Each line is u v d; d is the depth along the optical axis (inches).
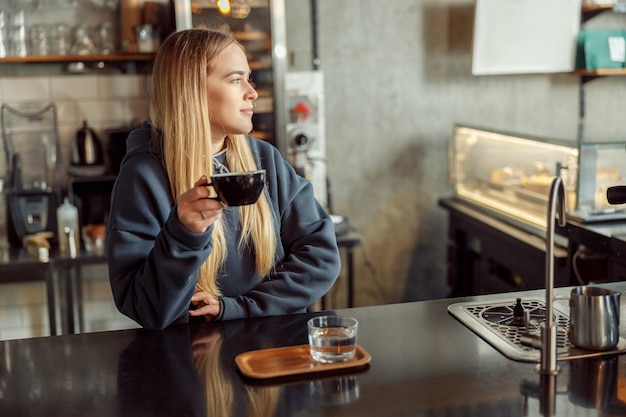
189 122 70.6
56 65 157.8
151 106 73.5
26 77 158.7
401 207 181.6
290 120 159.5
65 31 152.9
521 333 64.8
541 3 169.5
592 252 118.4
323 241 78.9
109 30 156.7
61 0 156.2
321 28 171.3
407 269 184.2
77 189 152.2
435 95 178.4
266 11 152.5
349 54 173.5
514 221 143.0
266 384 55.7
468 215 154.9
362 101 175.8
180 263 64.2
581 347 61.1
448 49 176.9
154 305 66.9
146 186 71.5
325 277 77.1
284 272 76.1
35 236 145.7
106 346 65.2
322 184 162.9
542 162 131.9
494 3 167.9
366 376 56.6
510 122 182.4
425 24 175.3
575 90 184.2
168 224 63.5
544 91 182.7
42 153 159.9
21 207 148.1
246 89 73.0
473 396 52.8
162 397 54.2
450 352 61.3
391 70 175.6
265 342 65.2
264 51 153.8
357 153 177.6
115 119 163.3
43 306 157.3
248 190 57.4
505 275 145.3
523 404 51.4
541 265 127.1
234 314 72.2
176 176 71.2
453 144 171.0
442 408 51.0
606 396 52.6
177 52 70.8
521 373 56.7
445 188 182.2
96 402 53.8
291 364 58.9
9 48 149.3
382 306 74.6
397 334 66.0
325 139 175.6
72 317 142.8
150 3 153.9
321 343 58.9
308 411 50.9
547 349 56.3
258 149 79.7
